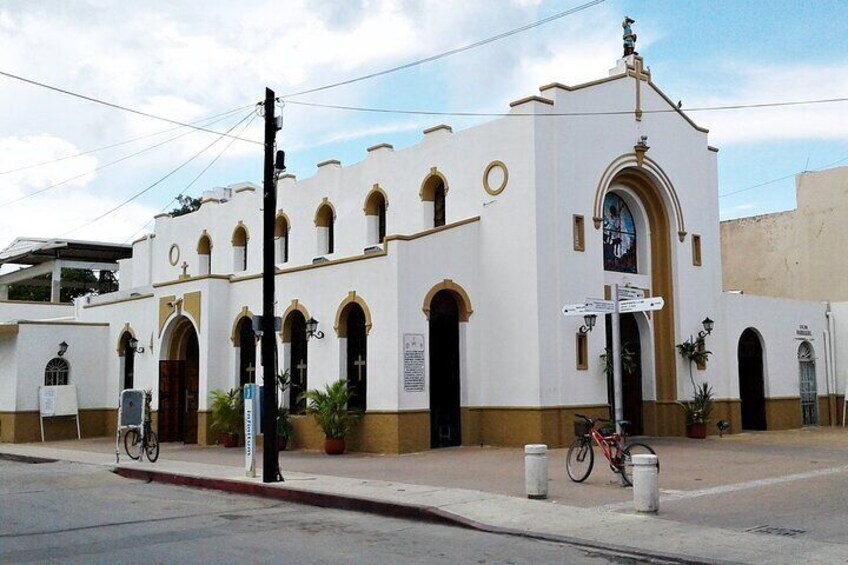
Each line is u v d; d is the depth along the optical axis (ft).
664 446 75.36
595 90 80.38
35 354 97.86
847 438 85.15
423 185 82.74
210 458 71.46
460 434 75.05
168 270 116.57
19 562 31.42
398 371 69.67
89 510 45.14
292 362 81.35
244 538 36.22
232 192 114.21
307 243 95.40
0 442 96.53
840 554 31.04
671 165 88.33
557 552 32.83
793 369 101.81
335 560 31.27
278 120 55.21
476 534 36.96
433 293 73.10
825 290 118.52
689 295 88.63
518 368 73.51
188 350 92.99
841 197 118.01
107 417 102.47
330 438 71.36
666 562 30.94
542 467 44.50
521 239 74.23
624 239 86.28
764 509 41.09
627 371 82.69
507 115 76.33
